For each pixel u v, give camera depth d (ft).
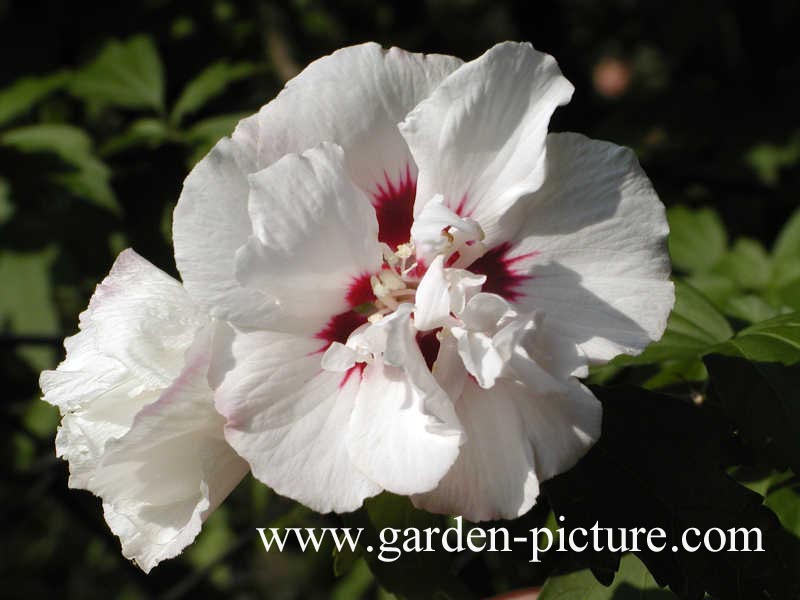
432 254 0.56
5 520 1.82
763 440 0.67
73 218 1.16
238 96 1.29
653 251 0.58
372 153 0.59
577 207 0.58
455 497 0.56
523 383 0.55
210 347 0.55
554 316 0.58
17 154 1.10
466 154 0.57
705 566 0.62
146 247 1.08
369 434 0.55
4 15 1.32
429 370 0.58
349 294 0.57
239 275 0.52
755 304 0.87
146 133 1.09
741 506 0.63
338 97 0.57
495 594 1.02
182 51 1.30
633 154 0.58
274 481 0.54
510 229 0.59
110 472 0.57
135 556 0.59
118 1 1.32
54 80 1.18
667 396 0.67
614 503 0.63
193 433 0.57
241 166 0.55
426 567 0.68
